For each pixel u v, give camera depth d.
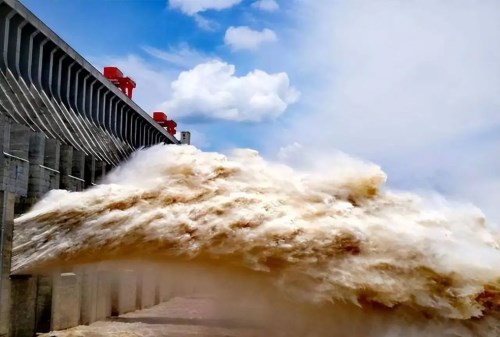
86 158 38.88
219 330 25.33
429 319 20.45
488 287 20.03
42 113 42.50
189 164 23.47
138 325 34.22
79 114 56.44
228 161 23.25
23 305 26.03
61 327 29.50
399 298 20.36
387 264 20.42
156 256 22.61
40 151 29.84
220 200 22.27
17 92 41.41
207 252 21.78
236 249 21.47
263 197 22.09
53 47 51.66
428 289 20.23
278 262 21.20
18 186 27.09
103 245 23.05
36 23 47.34
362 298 20.70
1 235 23.97
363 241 20.64
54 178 31.36
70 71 56.16
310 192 21.91
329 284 20.73
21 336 25.80
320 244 20.84
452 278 20.12
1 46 43.25
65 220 24.02
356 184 21.89
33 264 24.28
